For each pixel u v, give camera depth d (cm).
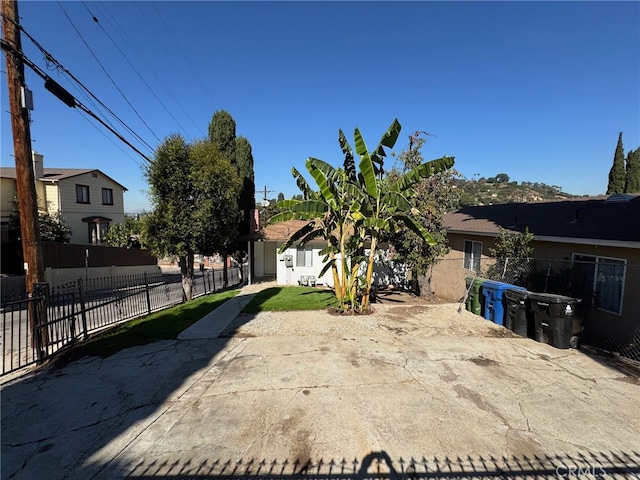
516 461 326
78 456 337
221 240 1345
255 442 356
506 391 466
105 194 2528
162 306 1248
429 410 416
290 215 912
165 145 1216
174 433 373
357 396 451
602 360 584
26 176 666
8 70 649
